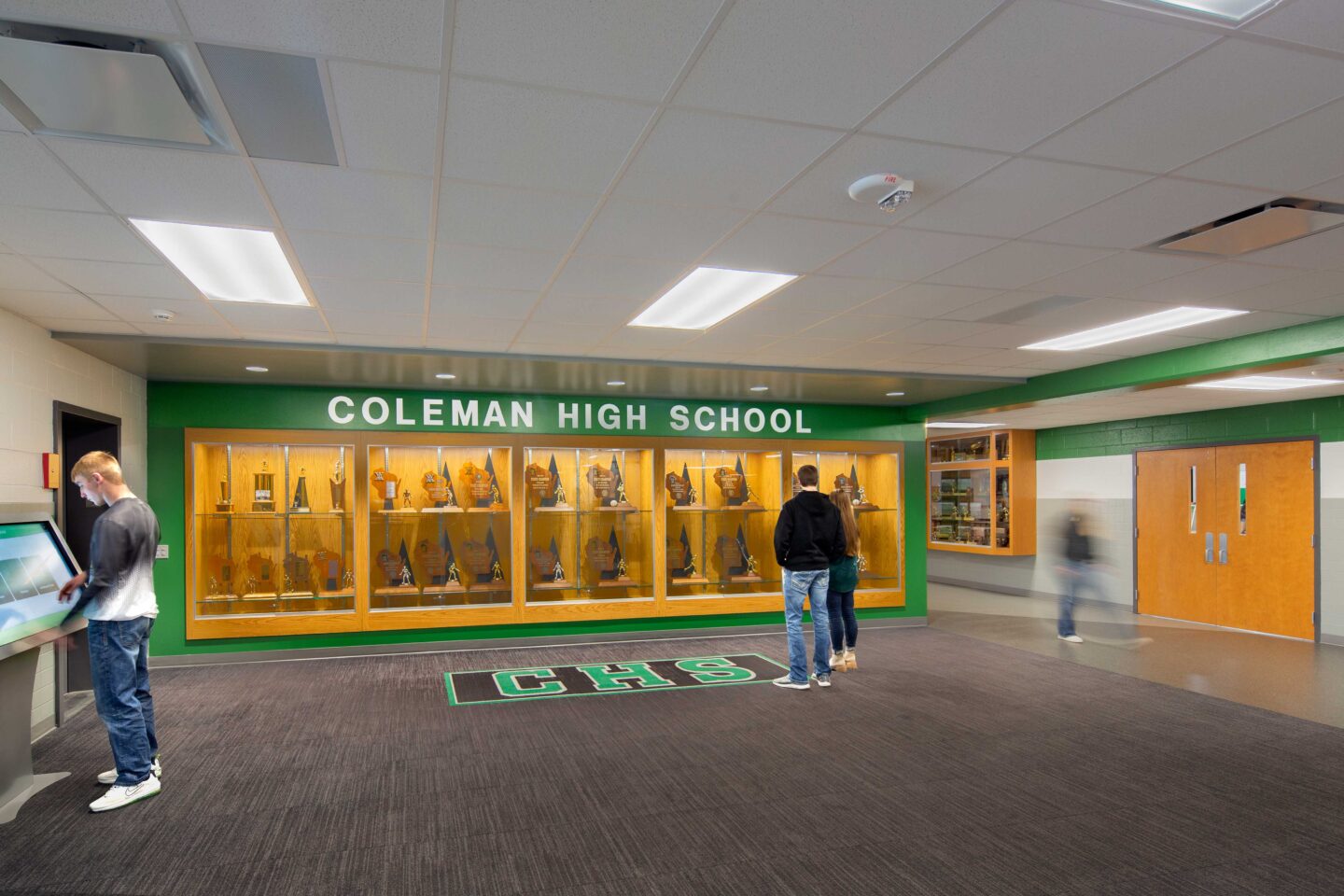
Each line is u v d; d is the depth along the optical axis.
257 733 5.04
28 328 4.99
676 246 3.81
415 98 2.39
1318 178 3.06
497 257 3.93
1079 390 7.27
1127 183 3.10
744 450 8.65
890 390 8.20
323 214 3.31
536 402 8.06
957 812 3.82
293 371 6.69
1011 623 9.43
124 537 3.91
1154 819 3.75
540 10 1.96
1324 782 4.23
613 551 8.25
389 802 3.93
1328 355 5.39
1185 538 9.74
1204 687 6.28
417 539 7.73
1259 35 2.11
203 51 2.12
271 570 7.29
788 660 7.25
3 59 2.12
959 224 3.56
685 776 4.29
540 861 3.32
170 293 4.45
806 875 3.19
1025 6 1.96
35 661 4.11
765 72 2.27
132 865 3.28
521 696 5.92
